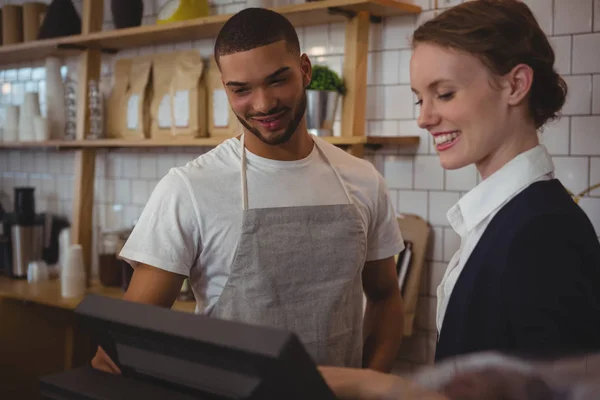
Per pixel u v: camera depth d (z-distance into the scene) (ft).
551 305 3.01
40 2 12.19
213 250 5.12
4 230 11.59
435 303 8.38
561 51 7.36
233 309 5.11
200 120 10.10
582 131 7.27
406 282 8.30
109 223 12.06
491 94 3.44
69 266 10.06
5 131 12.62
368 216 5.70
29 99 12.16
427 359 8.46
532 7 7.50
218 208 5.08
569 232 3.12
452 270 3.84
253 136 5.20
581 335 3.01
